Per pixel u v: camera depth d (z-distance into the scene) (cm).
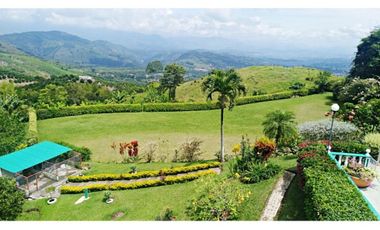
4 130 2634
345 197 997
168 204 1559
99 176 2058
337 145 1591
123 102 4941
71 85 5444
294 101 4775
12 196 1672
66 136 3309
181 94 6438
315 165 1263
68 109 4219
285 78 6856
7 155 2198
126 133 3369
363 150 1560
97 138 3219
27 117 3838
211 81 2162
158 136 3228
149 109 4428
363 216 902
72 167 2312
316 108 4288
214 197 1375
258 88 6431
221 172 2005
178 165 2248
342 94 4131
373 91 3594
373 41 4734
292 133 2105
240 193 1397
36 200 1852
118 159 2612
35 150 2281
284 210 1255
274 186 1480
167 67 5800
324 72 5628
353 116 2777
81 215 1596
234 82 2152
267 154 1823
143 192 1797
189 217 1366
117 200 1725
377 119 2488
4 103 3731
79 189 1892
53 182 2080
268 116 2189
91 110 4338
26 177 1920
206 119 3894
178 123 3738
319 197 1000
